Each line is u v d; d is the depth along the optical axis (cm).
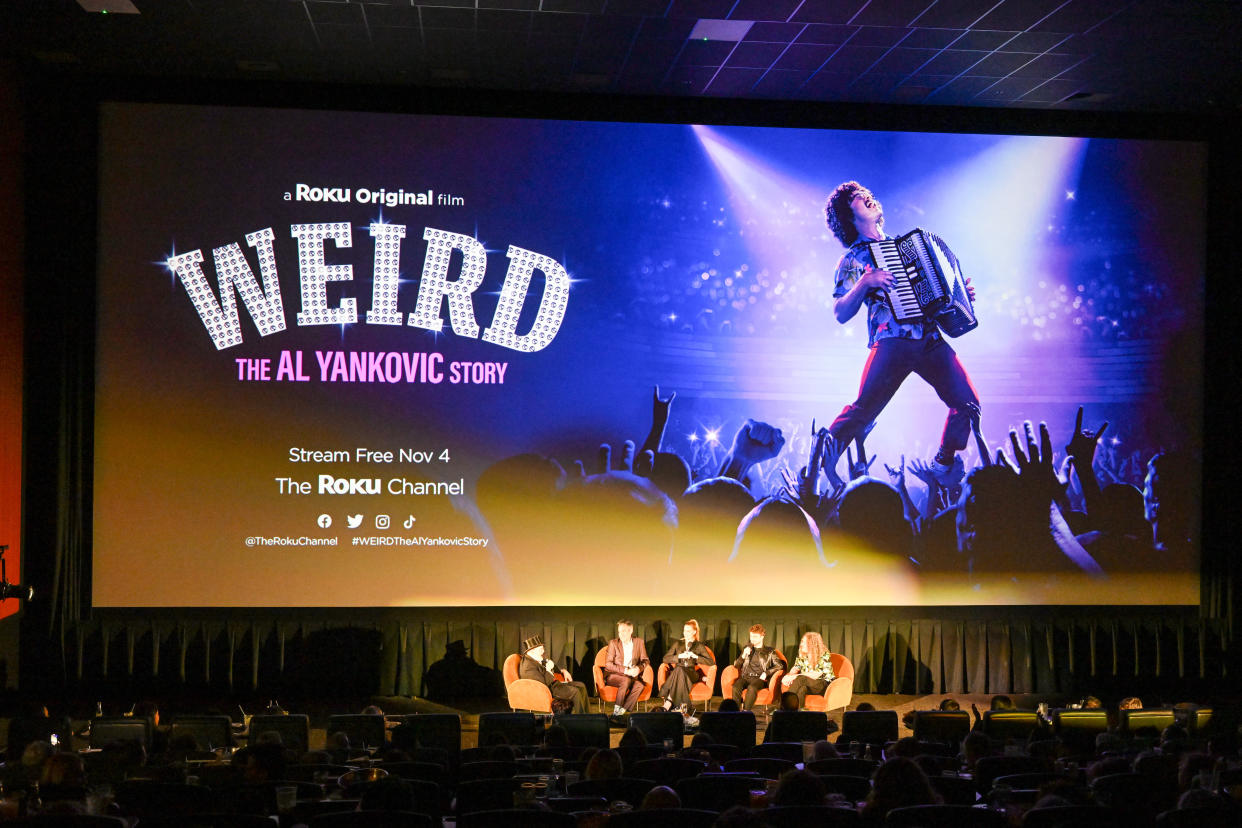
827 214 1073
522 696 966
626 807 455
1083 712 729
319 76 1002
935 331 1077
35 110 999
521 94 1045
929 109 1087
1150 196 1102
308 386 1014
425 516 1024
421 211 1030
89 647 1005
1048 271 1091
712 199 1059
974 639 1083
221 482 1005
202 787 462
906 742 568
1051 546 1080
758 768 592
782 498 1058
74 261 995
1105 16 858
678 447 1050
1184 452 1095
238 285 1009
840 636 1067
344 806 465
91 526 992
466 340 1030
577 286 1043
